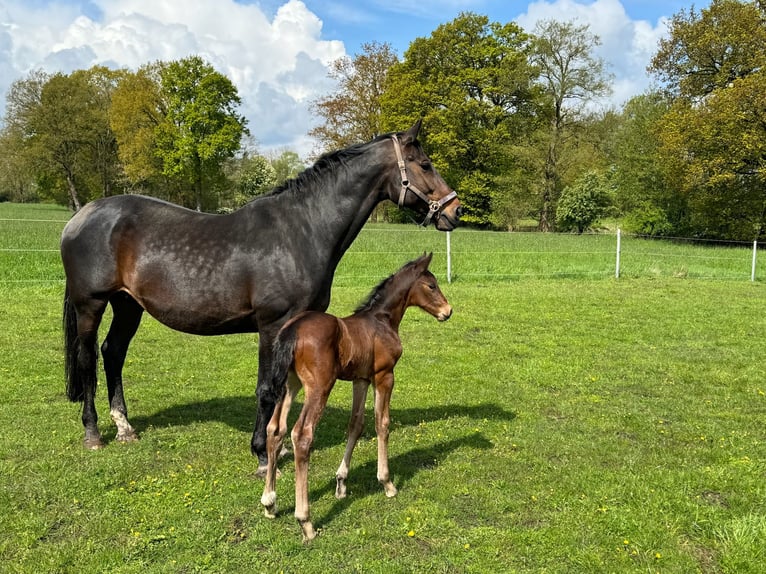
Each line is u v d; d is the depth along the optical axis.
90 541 3.57
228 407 6.30
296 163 76.00
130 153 44.94
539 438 5.47
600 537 3.69
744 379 7.51
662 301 13.25
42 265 14.33
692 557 3.51
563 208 40.03
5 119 48.88
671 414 6.22
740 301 13.44
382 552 3.53
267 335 4.66
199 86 42.31
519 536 3.68
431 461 4.95
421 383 7.26
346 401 6.55
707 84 28.16
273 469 3.79
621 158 36.44
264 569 3.34
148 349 8.54
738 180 27.28
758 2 27.17
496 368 7.93
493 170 41.94
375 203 4.96
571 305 12.59
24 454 4.84
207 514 3.93
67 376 5.17
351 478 4.57
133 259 4.77
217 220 4.81
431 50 40.59
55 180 55.00
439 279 15.84
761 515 3.98
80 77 51.50
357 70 45.31
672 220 34.59
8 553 3.43
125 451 4.97
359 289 13.74
